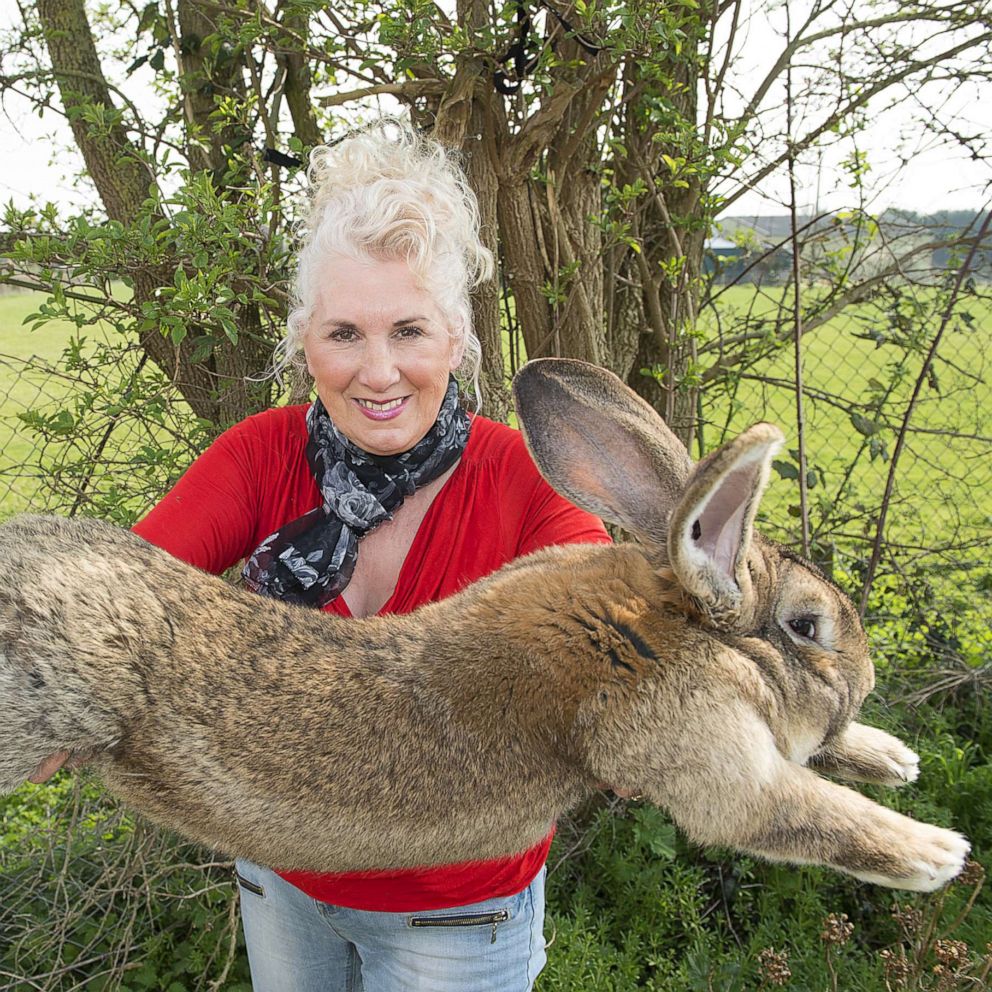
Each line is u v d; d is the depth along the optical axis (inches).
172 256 153.6
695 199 188.4
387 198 100.8
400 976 105.4
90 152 188.4
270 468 112.0
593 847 177.0
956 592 230.5
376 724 93.0
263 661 93.9
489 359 176.7
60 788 187.8
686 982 150.9
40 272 159.3
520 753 94.2
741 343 222.5
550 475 107.0
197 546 107.3
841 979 148.6
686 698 90.5
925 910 154.8
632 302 207.2
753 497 86.9
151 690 91.0
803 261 216.5
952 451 255.1
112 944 162.6
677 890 163.8
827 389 270.5
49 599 90.2
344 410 105.8
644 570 100.9
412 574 110.3
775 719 95.6
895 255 219.1
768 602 99.5
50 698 88.6
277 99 187.5
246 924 119.1
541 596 98.9
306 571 107.5
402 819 92.5
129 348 166.9
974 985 137.6
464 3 166.2
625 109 189.5
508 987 107.3
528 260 180.9
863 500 244.4
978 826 175.2
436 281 103.3
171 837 164.6
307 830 92.0
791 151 181.0
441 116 161.5
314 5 155.7
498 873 103.3
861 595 212.8
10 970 160.1
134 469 169.0
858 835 92.7
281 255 161.0
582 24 163.0
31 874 169.8
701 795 89.8
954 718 205.5
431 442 108.4
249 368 179.8
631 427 108.1
